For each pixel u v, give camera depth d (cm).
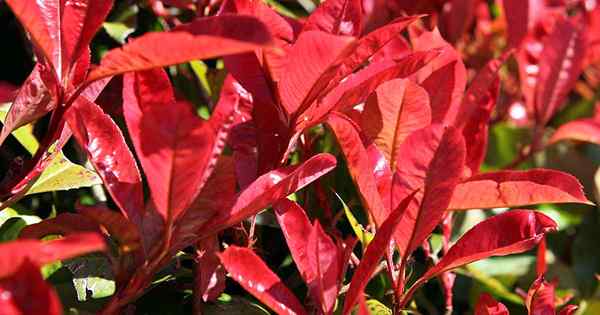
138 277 68
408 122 81
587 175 125
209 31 61
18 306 54
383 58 90
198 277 76
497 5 141
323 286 72
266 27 59
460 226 110
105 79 76
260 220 87
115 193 68
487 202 79
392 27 74
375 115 81
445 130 73
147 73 69
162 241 67
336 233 88
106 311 69
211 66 107
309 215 91
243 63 75
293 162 92
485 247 76
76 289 76
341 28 76
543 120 109
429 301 103
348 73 75
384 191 79
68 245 54
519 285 112
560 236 120
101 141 69
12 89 78
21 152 92
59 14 69
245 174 76
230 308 79
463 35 122
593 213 122
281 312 70
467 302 108
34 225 71
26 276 55
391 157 82
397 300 78
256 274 69
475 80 90
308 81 70
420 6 119
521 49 114
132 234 68
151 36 62
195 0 96
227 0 76
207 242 74
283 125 75
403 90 80
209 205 69
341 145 75
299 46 69
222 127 65
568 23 108
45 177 78
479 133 90
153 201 68
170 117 60
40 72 70
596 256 119
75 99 69
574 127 109
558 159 127
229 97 66
